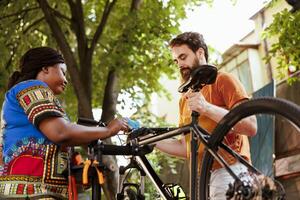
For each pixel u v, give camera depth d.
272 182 2.13
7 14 8.19
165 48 8.47
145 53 8.36
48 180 2.39
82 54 7.91
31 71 2.57
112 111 7.79
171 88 14.59
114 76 8.02
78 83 7.48
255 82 10.70
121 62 8.05
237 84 2.94
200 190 2.41
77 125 2.40
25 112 2.39
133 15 8.26
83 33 7.99
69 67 7.48
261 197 2.13
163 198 2.87
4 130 2.51
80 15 8.05
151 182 3.05
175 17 8.64
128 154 2.69
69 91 8.80
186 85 2.55
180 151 3.22
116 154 2.64
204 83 2.53
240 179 2.21
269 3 6.47
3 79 7.45
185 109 3.13
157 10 8.51
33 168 2.39
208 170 2.40
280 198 2.11
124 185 3.01
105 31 8.83
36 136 2.42
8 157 2.44
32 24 8.34
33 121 2.35
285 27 5.56
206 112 2.61
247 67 10.89
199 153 2.62
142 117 9.22
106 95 7.88
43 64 2.56
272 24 5.72
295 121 2.00
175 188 2.87
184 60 3.06
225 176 2.54
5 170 2.44
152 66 8.73
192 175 2.44
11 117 2.46
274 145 6.07
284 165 5.84
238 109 2.28
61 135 2.32
